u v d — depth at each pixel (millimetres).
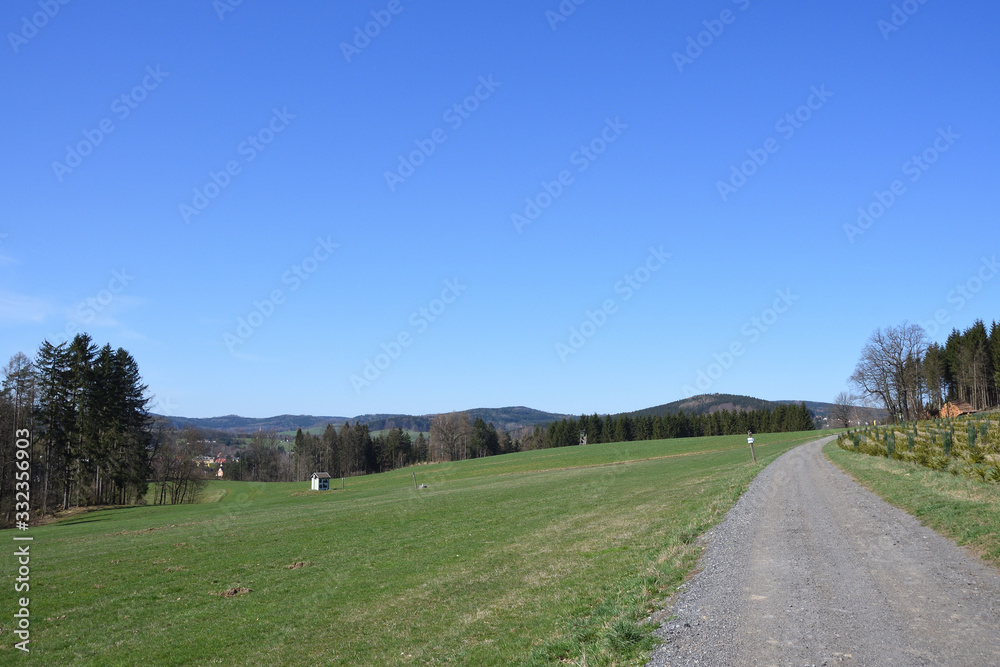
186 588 19641
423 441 161250
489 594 14523
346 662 11359
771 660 6902
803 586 9977
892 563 10906
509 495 42094
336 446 141000
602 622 9648
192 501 79000
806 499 21438
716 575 11391
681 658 7359
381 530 29625
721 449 87812
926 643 6938
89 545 30766
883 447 38562
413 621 13352
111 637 14734
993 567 9875
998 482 17922
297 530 31812
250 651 12891
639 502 29359
